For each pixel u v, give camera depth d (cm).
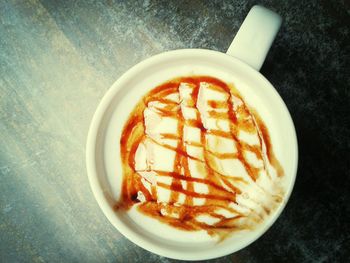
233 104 16
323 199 19
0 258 19
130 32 19
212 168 16
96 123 15
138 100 16
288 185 15
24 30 19
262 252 19
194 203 16
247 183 16
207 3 19
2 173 19
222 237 16
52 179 19
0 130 19
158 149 16
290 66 19
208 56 15
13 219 19
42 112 19
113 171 16
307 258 18
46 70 19
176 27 19
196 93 16
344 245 18
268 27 15
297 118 19
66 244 19
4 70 19
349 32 18
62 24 19
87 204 19
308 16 19
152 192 16
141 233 16
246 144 16
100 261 19
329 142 19
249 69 15
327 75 19
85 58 19
